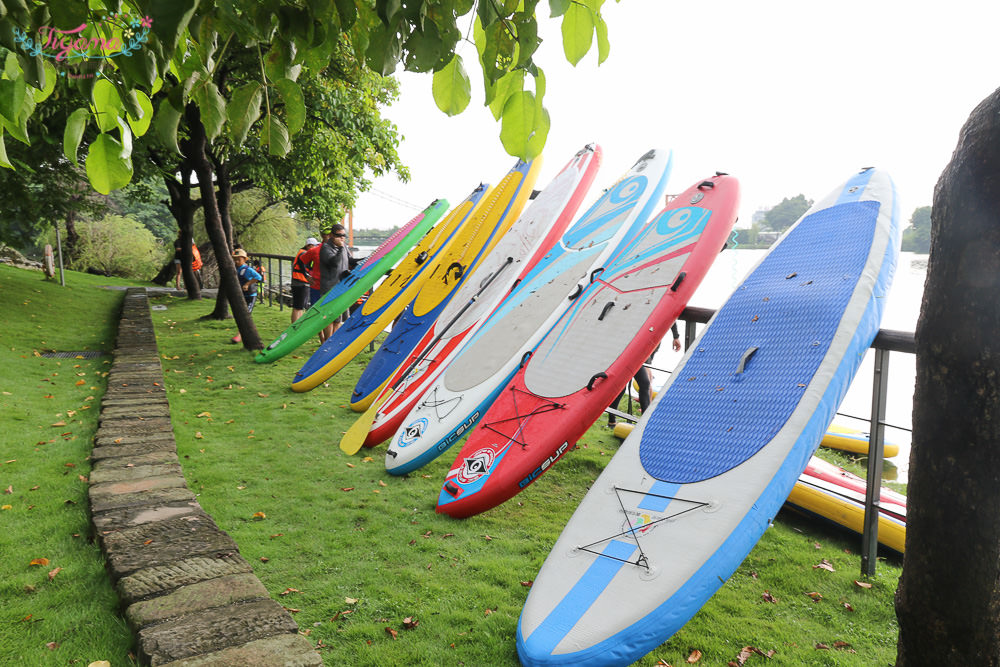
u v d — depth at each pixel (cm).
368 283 866
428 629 259
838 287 344
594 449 502
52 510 348
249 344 878
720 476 287
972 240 132
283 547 329
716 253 440
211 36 106
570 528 299
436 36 98
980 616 144
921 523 151
